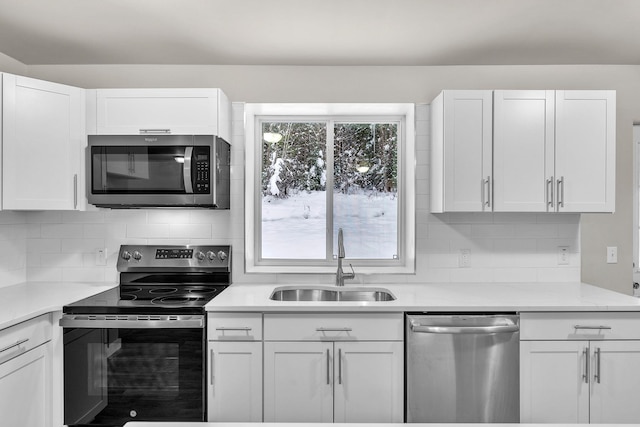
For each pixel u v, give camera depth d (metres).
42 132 2.36
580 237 2.82
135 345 2.13
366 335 2.17
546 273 2.82
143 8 2.09
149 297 2.35
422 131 2.80
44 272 2.79
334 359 2.17
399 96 2.87
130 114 2.50
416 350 2.15
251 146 2.94
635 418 2.14
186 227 2.80
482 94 2.48
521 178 2.48
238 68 2.86
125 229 2.79
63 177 2.42
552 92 2.48
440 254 2.82
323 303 2.20
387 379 2.17
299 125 3.07
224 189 2.65
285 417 2.18
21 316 1.88
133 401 2.13
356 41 2.48
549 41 2.49
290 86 2.87
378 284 2.78
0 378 1.80
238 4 2.05
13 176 2.27
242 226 2.81
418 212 2.82
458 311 2.16
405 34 2.39
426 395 2.14
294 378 2.17
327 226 3.05
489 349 2.14
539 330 2.15
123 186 2.45
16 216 2.69
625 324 2.15
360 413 2.18
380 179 3.06
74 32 2.36
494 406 2.14
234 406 2.17
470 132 2.48
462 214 2.82
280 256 3.06
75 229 2.79
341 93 2.87
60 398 2.14
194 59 2.76
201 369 2.13
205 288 2.64
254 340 2.17
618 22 2.25
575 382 2.15
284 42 2.50
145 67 2.85
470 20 2.22
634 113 2.86
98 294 2.43
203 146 2.43
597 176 2.49
